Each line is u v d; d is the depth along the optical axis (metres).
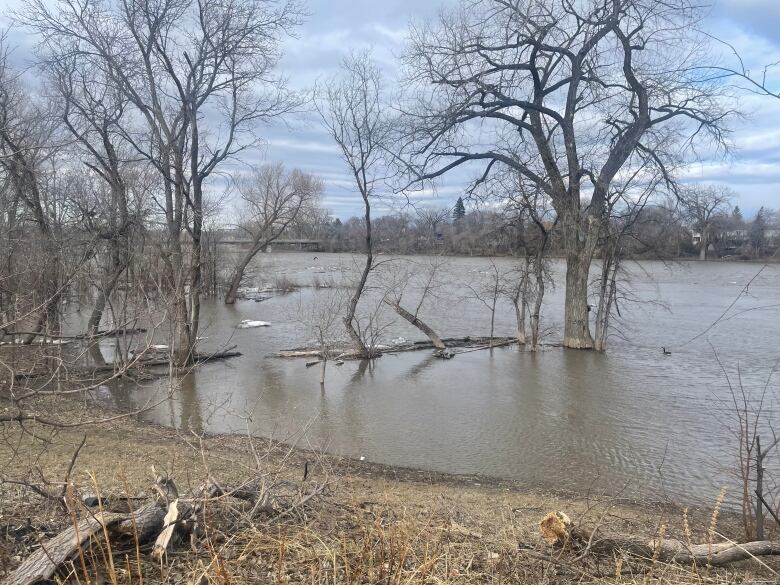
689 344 23.86
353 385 17.38
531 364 20.77
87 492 4.80
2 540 4.05
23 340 10.40
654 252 26.19
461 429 13.08
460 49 21.84
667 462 10.98
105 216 18.00
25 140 15.67
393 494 7.43
